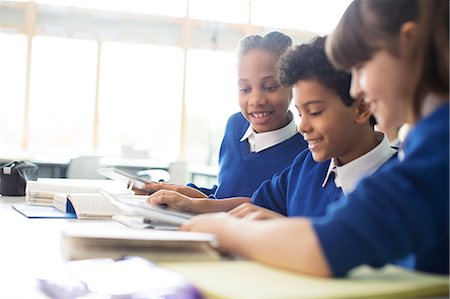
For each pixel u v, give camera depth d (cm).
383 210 57
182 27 658
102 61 642
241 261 66
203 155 670
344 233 58
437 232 58
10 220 135
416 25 62
